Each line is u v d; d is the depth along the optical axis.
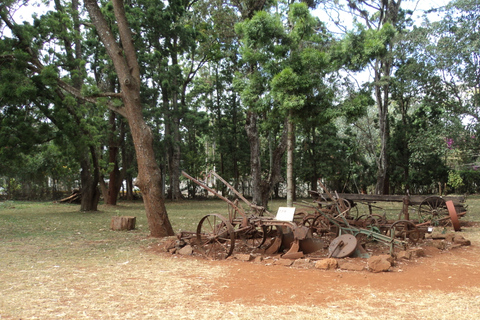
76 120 17.09
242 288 5.36
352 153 30.69
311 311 4.42
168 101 31.72
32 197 28.91
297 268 6.61
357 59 10.85
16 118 15.53
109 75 21.14
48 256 7.82
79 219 15.55
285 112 10.32
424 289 5.38
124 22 10.87
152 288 5.38
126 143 28.33
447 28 19.12
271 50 10.62
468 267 6.71
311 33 10.81
